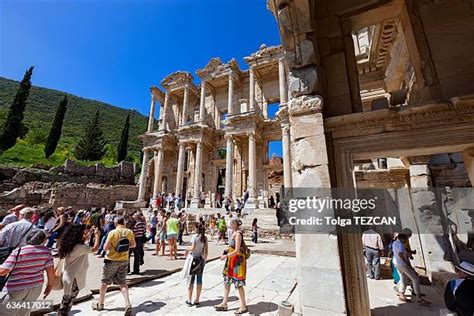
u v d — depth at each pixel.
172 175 34.72
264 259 11.27
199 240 6.15
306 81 4.51
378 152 4.07
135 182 39.62
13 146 39.84
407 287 7.34
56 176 30.84
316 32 5.03
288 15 4.68
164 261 10.45
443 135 3.63
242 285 5.55
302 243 4.02
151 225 15.84
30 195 23.09
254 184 24.38
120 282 5.53
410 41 4.38
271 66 28.73
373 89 9.77
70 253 5.05
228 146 26.78
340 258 3.83
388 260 9.80
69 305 4.91
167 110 35.25
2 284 4.27
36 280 4.01
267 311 5.54
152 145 34.09
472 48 3.82
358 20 5.01
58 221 11.27
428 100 3.85
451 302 3.49
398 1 4.54
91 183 32.03
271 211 20.25
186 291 6.98
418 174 8.25
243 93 31.91
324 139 4.15
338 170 4.16
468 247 7.76
